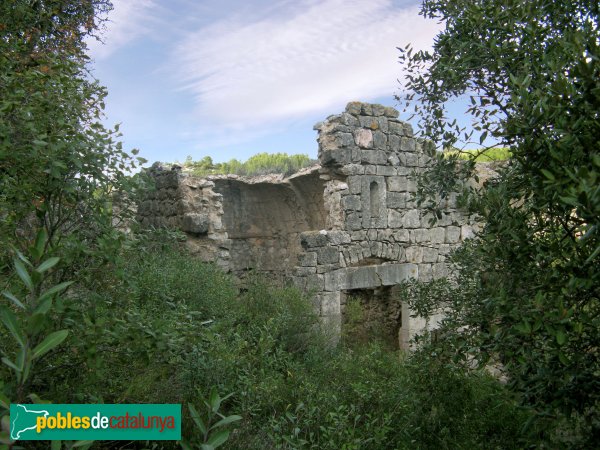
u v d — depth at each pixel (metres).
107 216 3.61
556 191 2.50
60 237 3.34
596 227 2.15
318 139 11.91
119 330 3.19
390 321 12.88
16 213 3.36
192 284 7.56
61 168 3.33
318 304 10.95
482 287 3.99
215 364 5.00
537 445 3.20
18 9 5.64
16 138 3.35
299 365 6.62
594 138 2.46
